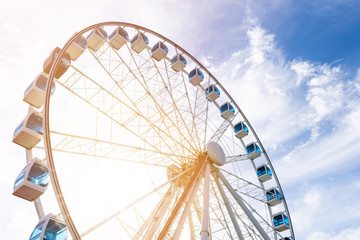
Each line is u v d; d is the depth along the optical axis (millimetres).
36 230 12445
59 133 13711
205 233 13484
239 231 18828
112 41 22141
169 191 18969
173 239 13234
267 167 27078
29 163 13906
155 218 16641
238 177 22000
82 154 14453
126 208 12477
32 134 14312
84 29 16891
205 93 26469
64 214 9359
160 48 23406
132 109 17109
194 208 20781
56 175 10008
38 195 13875
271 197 26109
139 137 17312
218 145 20688
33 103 15250
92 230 11305
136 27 21953
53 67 13258
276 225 25109
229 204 19625
